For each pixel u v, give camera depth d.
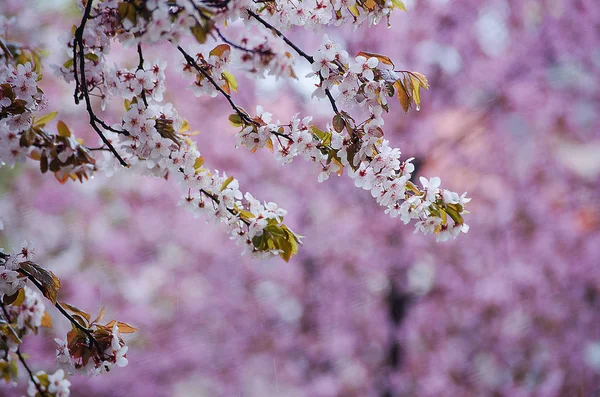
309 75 1.84
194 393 7.74
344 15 1.90
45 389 2.49
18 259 1.88
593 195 7.80
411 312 7.28
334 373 7.38
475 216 7.55
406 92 1.86
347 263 7.36
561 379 7.22
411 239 7.18
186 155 1.97
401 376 6.99
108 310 7.42
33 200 7.73
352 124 1.90
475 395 7.08
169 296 7.61
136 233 7.62
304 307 7.43
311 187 7.44
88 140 7.63
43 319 2.58
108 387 7.10
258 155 7.55
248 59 1.79
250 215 2.01
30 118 2.03
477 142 7.63
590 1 7.54
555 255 7.45
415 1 7.33
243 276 7.52
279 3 1.87
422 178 1.95
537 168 7.79
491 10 7.52
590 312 7.47
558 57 7.68
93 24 1.90
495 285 7.21
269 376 7.35
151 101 2.04
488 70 7.36
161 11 1.60
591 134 7.94
